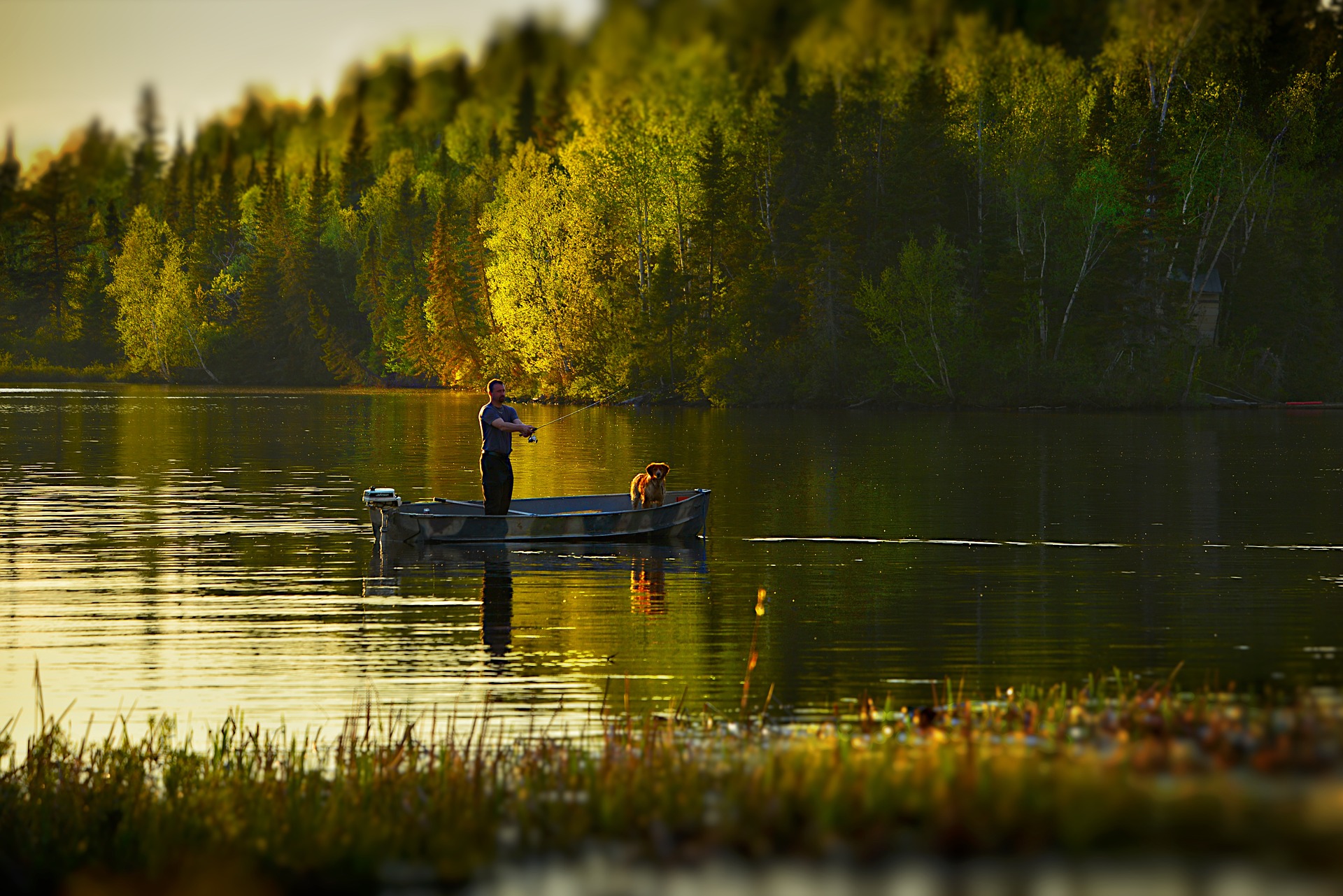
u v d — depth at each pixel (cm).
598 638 5216
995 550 7688
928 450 15700
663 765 3180
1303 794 2728
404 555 7400
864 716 3944
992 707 3931
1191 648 4959
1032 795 2744
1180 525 8769
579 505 8875
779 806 2819
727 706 4147
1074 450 15662
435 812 2970
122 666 4703
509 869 2652
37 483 11500
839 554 7538
